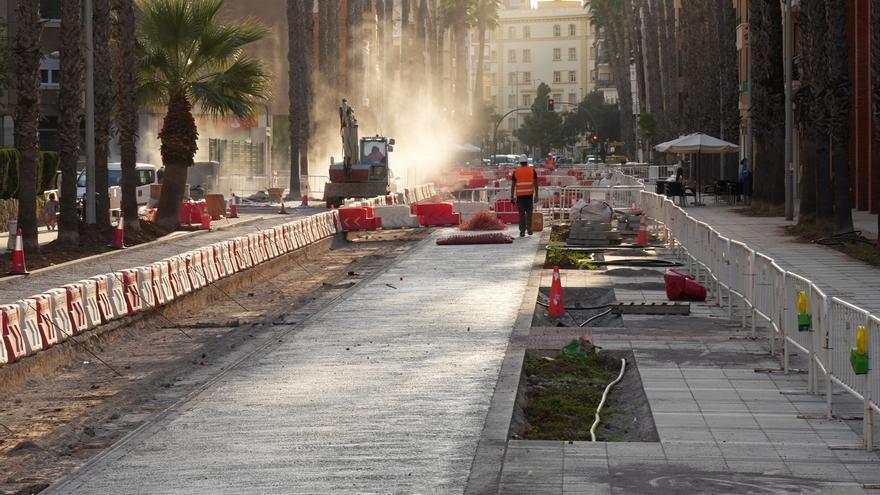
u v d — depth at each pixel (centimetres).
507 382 2000
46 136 9531
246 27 5500
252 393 1983
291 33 9162
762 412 1730
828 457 1462
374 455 1527
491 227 5653
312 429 1694
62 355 2533
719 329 2625
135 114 5112
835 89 4584
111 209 6247
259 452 1565
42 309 2481
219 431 1700
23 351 2361
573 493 1307
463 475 1413
